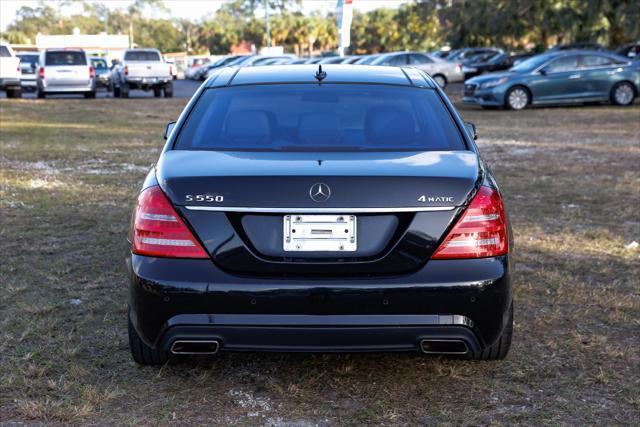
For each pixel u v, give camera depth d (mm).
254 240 2951
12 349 3775
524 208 7449
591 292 4762
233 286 2922
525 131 14930
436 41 87438
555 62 20797
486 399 3285
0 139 13438
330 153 3275
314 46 118438
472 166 3162
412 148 3373
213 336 2975
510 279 3061
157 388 3379
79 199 7699
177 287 2941
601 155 11289
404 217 2945
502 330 3096
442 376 3521
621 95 20938
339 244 2943
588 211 7312
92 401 3227
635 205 7582
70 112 20062
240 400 3273
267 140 3430
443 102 3764
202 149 3375
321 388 3400
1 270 5152
